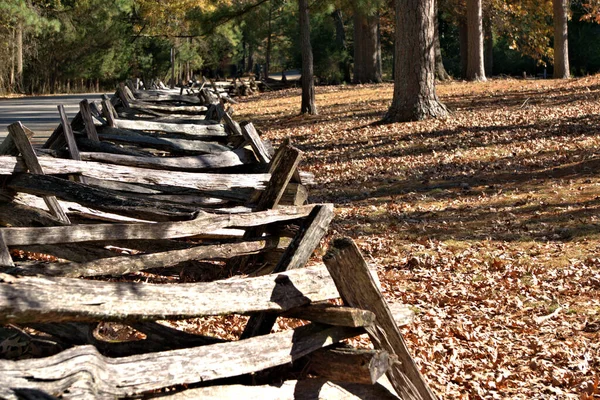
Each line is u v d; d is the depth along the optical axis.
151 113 15.05
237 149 8.76
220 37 58.69
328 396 4.09
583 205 11.63
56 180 6.38
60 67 58.91
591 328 6.95
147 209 6.43
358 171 15.45
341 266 4.18
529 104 23.27
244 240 6.23
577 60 54.75
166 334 3.95
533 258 9.31
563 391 5.63
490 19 45.34
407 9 20.17
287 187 7.64
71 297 3.19
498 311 7.47
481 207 12.00
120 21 58.62
